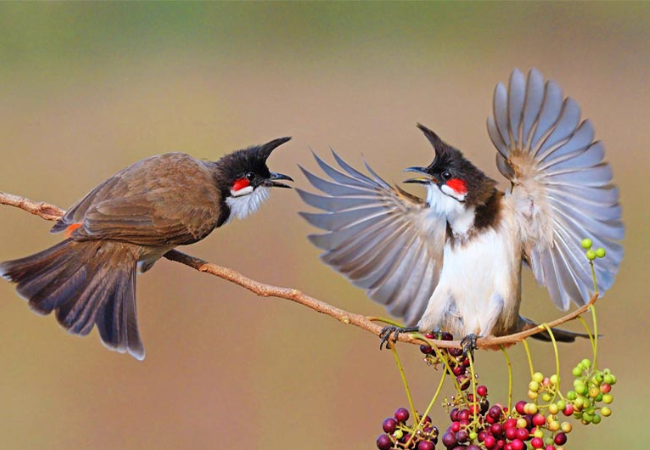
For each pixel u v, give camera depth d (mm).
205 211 7410
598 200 6738
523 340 5883
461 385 6246
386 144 18625
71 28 20391
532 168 6875
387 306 7891
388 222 7930
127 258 7074
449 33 22312
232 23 21641
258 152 7898
